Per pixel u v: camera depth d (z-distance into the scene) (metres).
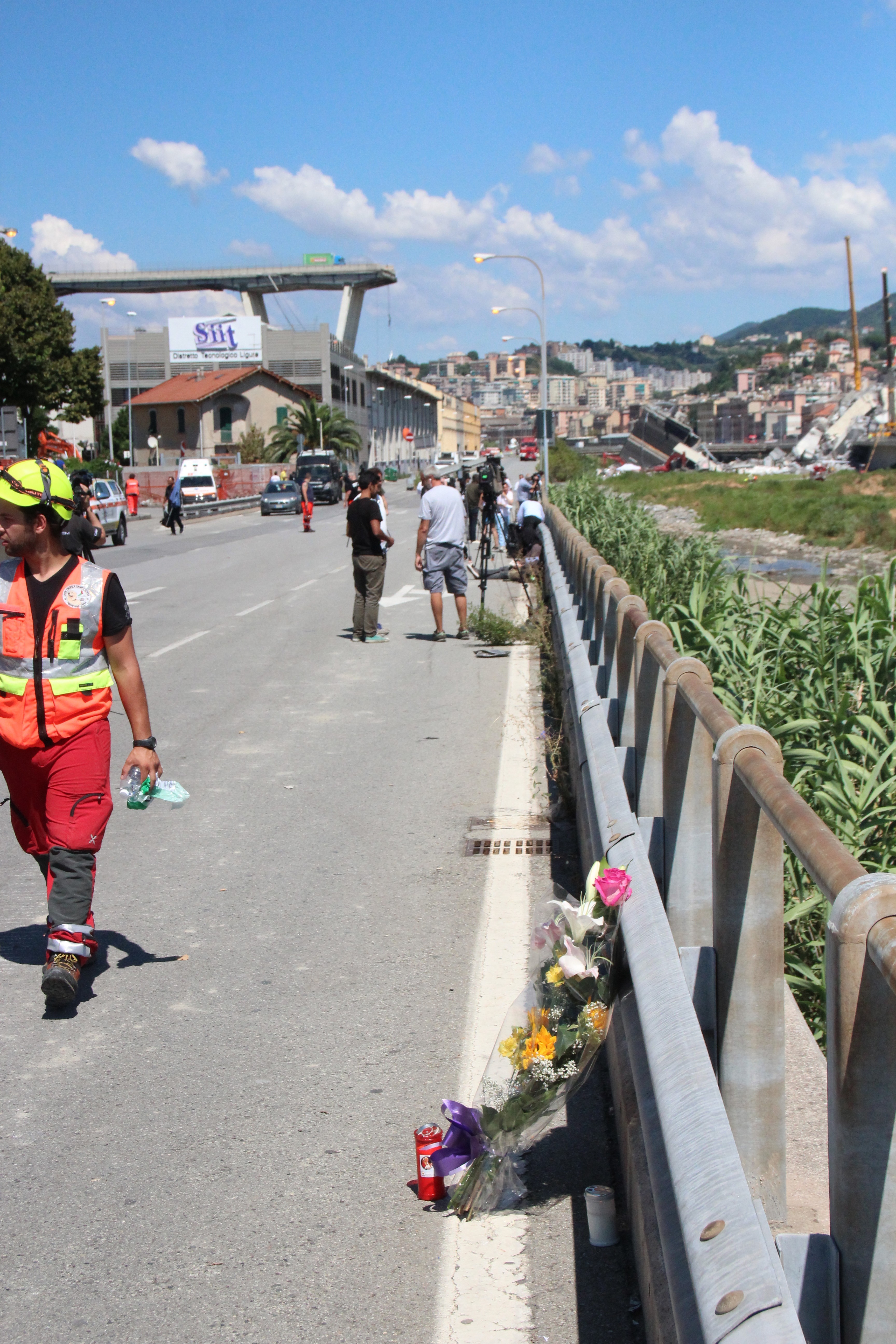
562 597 10.27
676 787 3.48
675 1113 2.30
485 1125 3.26
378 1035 4.33
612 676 6.18
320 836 6.79
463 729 9.42
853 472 70.56
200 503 50.56
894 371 97.75
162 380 104.38
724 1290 1.83
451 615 16.52
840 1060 1.77
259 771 8.23
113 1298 2.94
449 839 6.69
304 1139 3.65
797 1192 2.59
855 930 1.72
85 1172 3.50
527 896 5.73
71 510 4.60
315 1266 3.05
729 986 2.57
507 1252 3.10
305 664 12.54
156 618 16.16
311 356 101.50
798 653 7.33
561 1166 3.50
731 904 2.56
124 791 4.79
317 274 125.19
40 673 4.50
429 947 5.14
